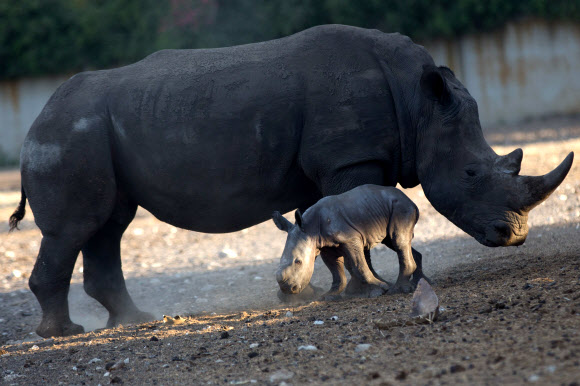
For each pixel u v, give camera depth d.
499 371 15.07
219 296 33.75
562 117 109.75
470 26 111.19
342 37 27.23
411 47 27.33
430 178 26.02
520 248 32.72
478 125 25.92
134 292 37.44
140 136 27.47
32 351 24.28
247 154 26.78
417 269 26.14
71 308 36.09
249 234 53.50
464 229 25.66
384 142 26.22
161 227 60.38
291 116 26.53
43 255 28.08
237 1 104.44
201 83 27.27
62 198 27.70
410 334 18.94
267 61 27.28
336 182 26.33
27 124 112.12
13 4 108.44
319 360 18.06
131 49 108.50
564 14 109.31
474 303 21.02
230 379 17.73
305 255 23.38
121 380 19.08
